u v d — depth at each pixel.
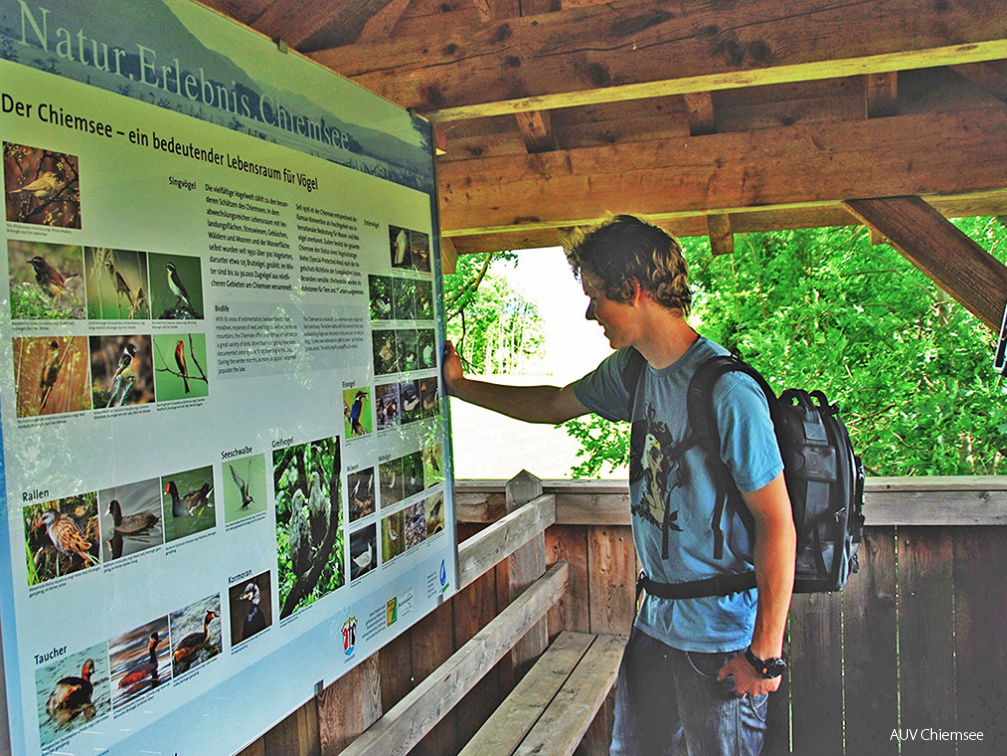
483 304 10.41
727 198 3.56
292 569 1.94
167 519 1.57
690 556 1.89
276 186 1.93
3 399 1.27
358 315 2.27
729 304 7.16
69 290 1.39
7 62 1.29
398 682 3.40
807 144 3.46
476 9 3.21
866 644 3.39
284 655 1.91
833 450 1.88
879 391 6.24
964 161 3.30
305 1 2.44
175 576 1.59
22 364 1.30
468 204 3.86
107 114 1.47
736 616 1.88
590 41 2.51
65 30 1.40
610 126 3.81
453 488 2.84
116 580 1.46
